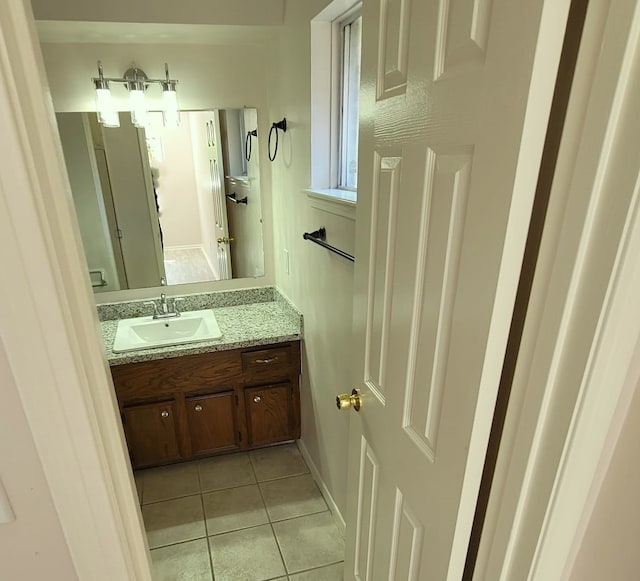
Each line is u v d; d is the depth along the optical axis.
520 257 0.58
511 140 0.54
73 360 0.55
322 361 1.97
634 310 0.52
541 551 0.66
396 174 0.87
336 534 2.00
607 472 0.68
